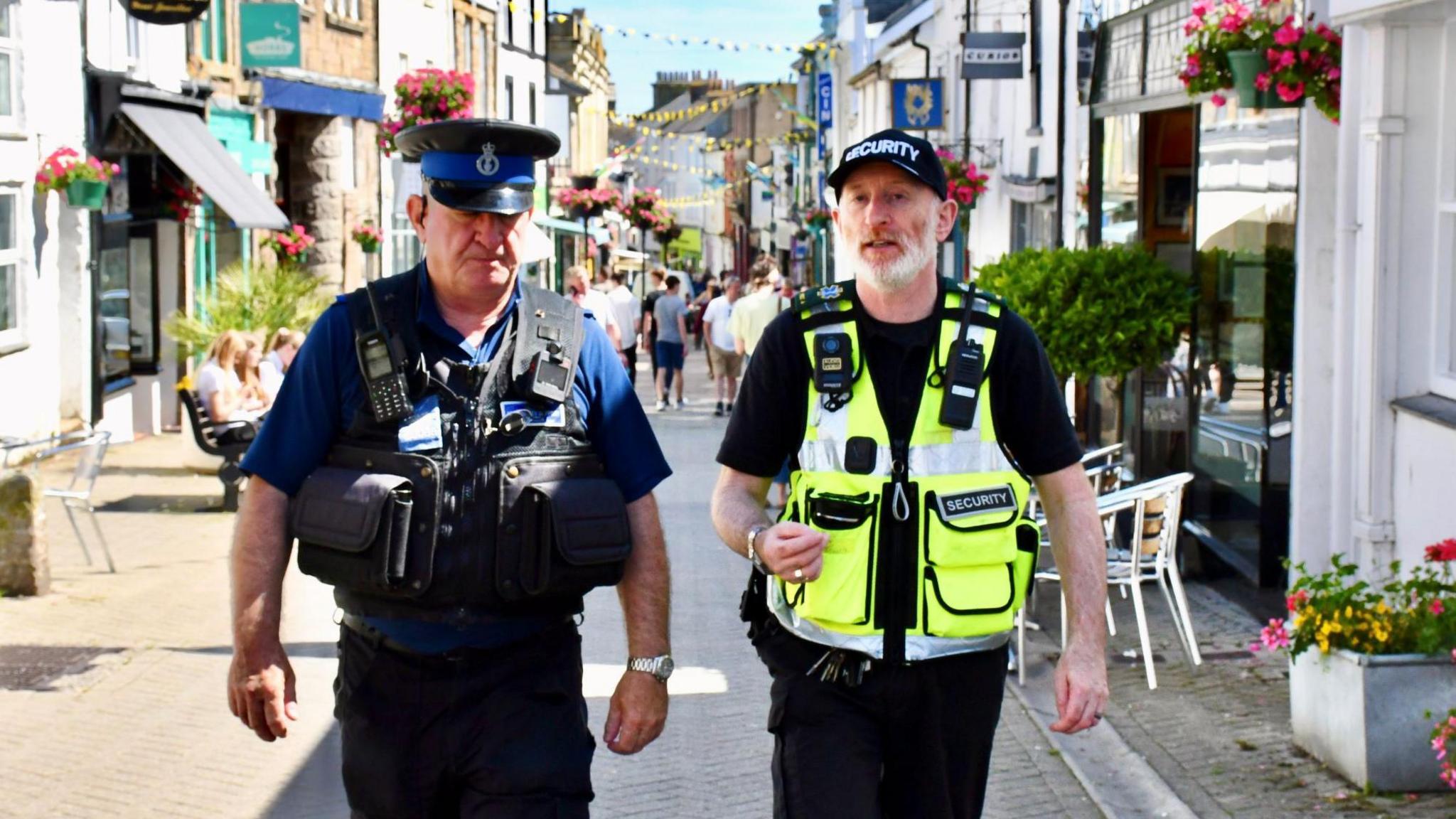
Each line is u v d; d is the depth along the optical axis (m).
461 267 3.71
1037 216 19.12
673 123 107.44
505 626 3.73
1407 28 7.45
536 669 3.75
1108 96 12.56
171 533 12.20
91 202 16.05
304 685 7.90
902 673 3.88
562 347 3.82
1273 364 9.50
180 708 7.52
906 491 3.90
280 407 3.80
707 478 16.11
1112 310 9.94
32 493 9.77
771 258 17.75
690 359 39.81
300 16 22.41
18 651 8.49
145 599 9.84
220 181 18.44
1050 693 7.89
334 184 25.52
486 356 3.79
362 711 3.73
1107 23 12.59
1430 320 7.56
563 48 56.56
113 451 17.27
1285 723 7.06
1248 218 9.82
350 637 3.79
